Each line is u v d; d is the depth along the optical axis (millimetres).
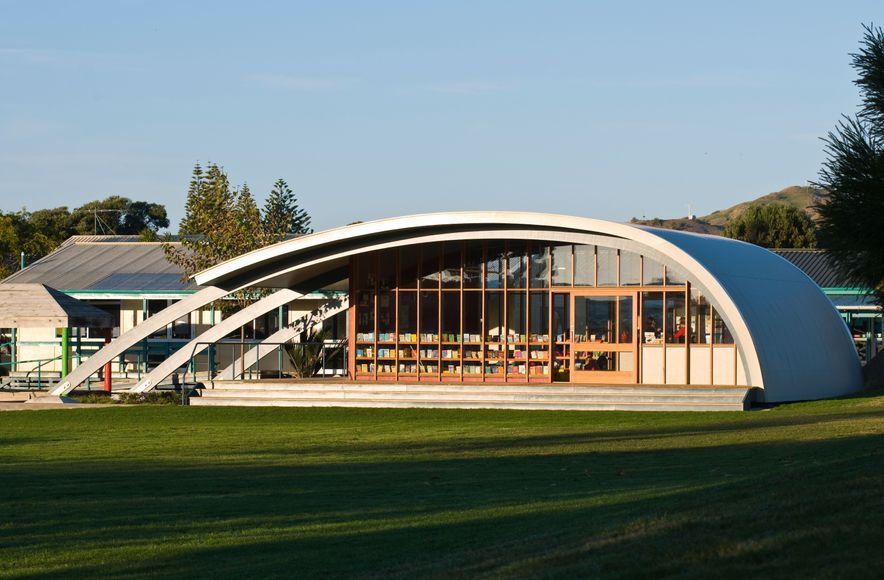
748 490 11258
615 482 14906
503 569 8891
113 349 32750
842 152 20156
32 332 45656
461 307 32250
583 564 8594
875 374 33312
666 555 8422
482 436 22391
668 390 27938
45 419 28000
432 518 12352
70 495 14688
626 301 30516
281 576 9711
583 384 29906
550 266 31422
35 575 9969
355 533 11633
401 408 29109
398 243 31344
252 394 31156
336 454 19672
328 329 43125
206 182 42344
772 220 74875
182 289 43812
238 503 13852
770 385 27672
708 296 28234
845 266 20969
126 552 10891
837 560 7598
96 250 51844
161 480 16188
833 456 15727
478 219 30062
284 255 31812
